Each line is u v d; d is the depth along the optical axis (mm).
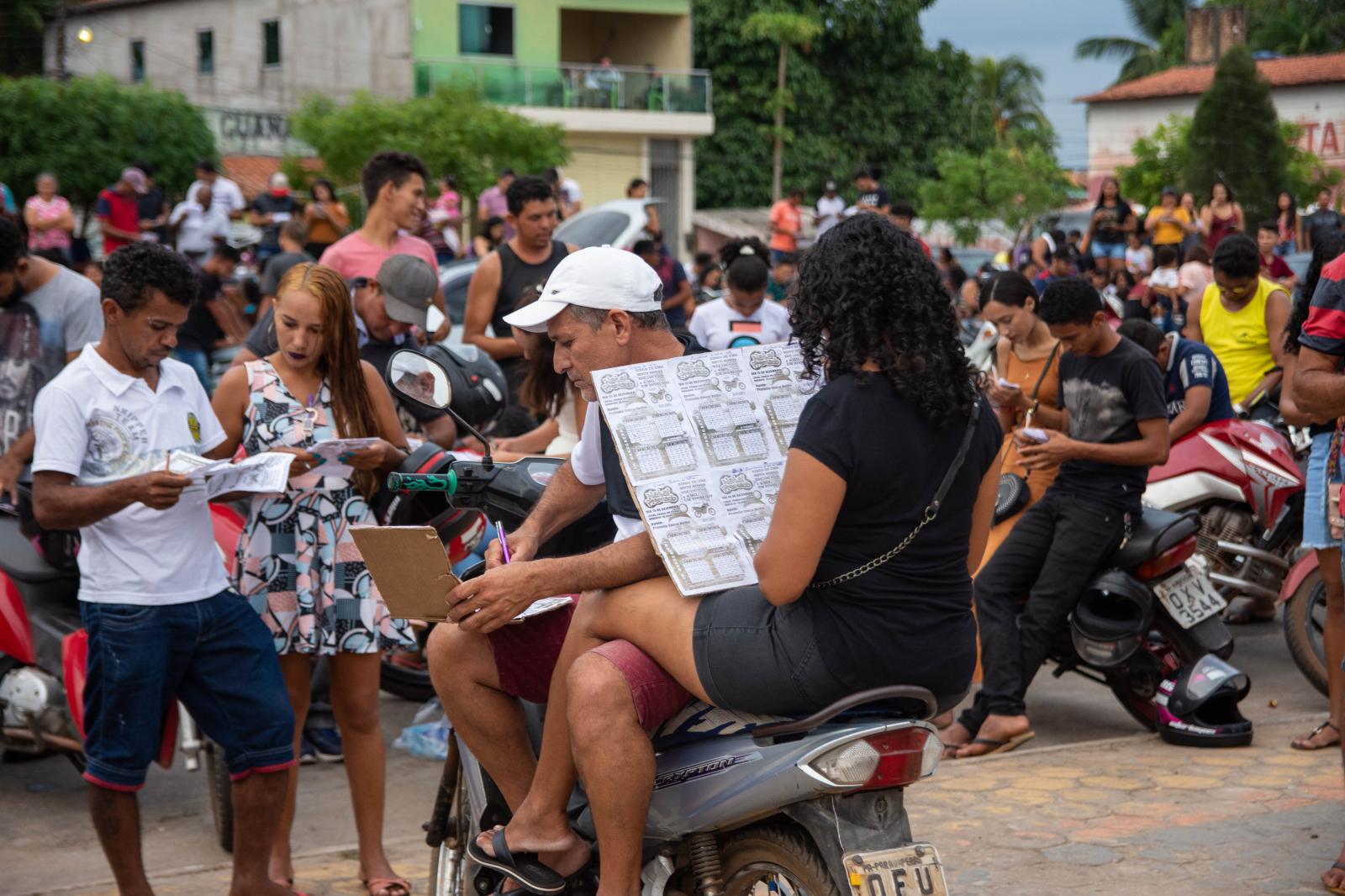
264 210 17312
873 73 42594
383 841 4934
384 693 7004
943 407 2885
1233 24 54188
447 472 3957
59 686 5016
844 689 2953
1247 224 36625
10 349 5445
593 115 33812
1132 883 4254
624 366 3223
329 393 4320
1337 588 5242
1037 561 5797
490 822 3580
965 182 34688
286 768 4012
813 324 2955
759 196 39750
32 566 5051
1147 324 7227
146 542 3838
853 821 2988
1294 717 6230
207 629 3922
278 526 4250
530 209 7062
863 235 2922
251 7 36219
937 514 2941
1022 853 4531
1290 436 7883
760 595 3014
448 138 25641
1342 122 47438
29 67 36625
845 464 2850
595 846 3338
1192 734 5703
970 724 5766
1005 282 6391
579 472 3574
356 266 6531
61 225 17062
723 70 39812
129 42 38344
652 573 3160
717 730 3166
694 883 3232
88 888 4406
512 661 3422
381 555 3062
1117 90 52469
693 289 16219
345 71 34750
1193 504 7246
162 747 4141
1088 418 5746
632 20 38062
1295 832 4641
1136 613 5871
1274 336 7938
